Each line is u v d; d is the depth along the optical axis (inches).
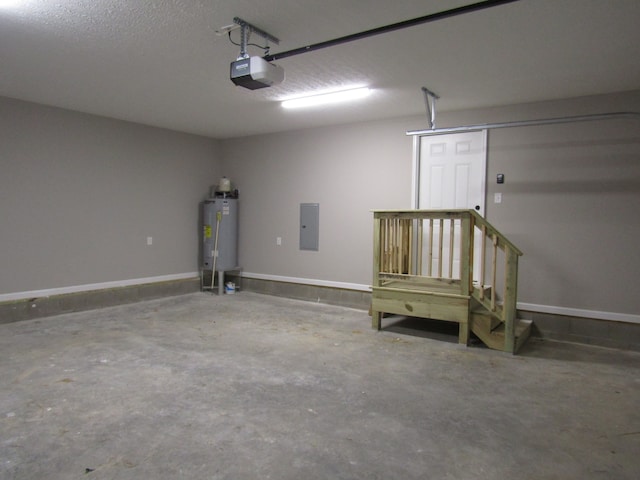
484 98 183.9
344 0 103.3
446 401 118.9
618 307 170.7
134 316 209.6
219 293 268.7
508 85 165.9
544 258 184.5
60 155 210.8
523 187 188.7
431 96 182.1
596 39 123.1
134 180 243.0
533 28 116.7
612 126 170.7
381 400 118.8
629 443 98.0
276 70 122.0
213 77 162.1
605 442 98.3
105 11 110.0
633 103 168.2
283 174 264.2
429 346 168.1
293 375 135.9
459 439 98.7
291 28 119.1
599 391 127.0
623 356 159.8
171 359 148.5
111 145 231.5
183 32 122.6
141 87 175.3
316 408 113.1
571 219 178.7
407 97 184.7
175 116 225.5
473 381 133.4
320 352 159.0
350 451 92.9
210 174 287.4
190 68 152.3
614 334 170.6
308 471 85.4
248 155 279.7
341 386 128.0
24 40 128.6
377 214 185.6
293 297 260.2
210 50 135.7
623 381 135.0
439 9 107.3
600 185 173.0
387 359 152.6
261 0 104.2
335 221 244.1
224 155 291.3
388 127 224.7
